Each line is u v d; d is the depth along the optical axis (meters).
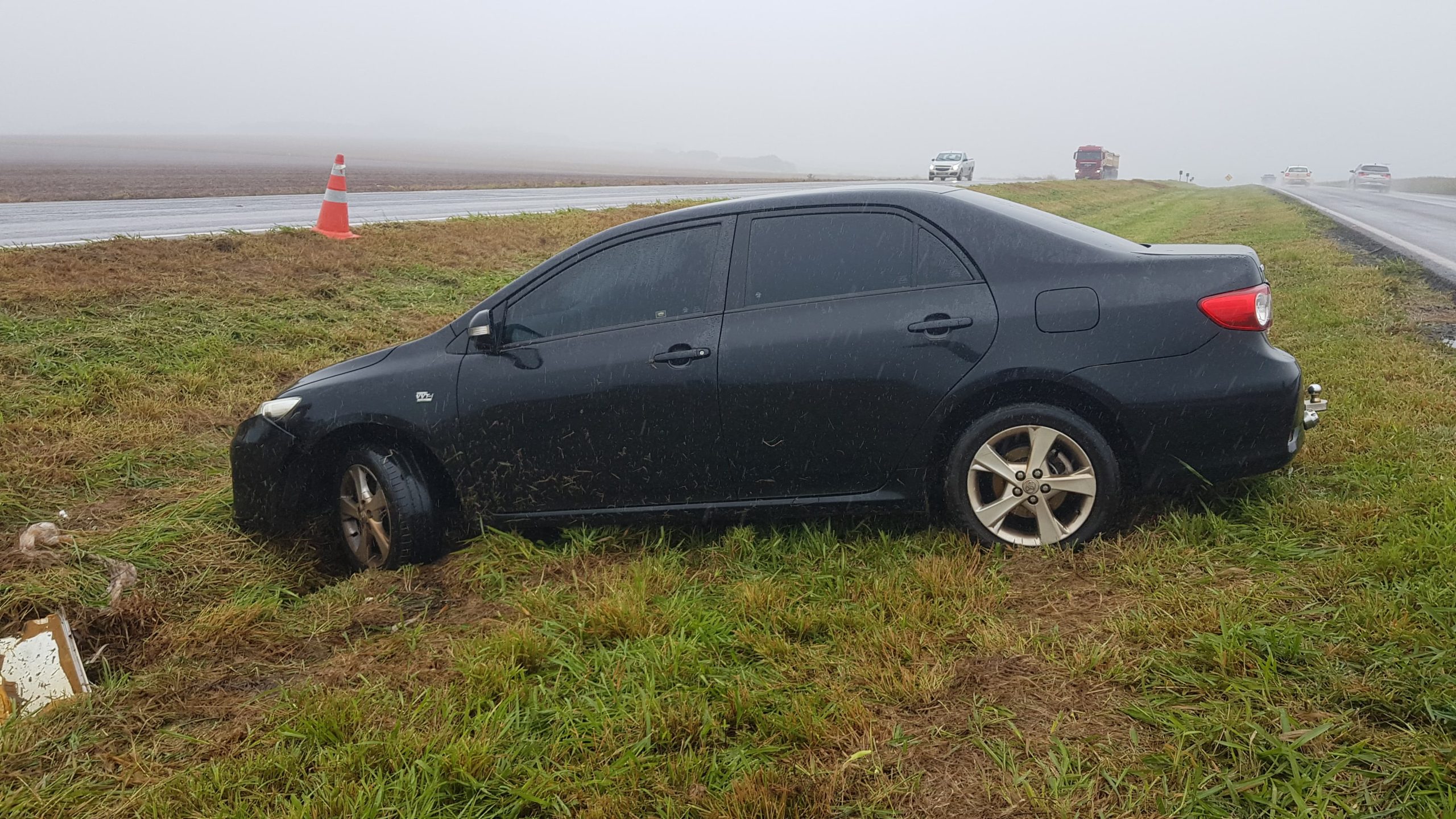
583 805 2.68
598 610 3.76
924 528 4.45
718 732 2.93
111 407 6.82
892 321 4.09
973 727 2.84
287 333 8.88
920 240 4.19
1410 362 6.51
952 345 4.01
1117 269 3.98
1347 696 2.73
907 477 4.19
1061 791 2.49
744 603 3.79
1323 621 3.17
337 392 4.89
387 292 10.98
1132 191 52.66
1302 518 4.02
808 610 3.68
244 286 10.12
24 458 5.74
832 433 4.20
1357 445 4.88
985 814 2.46
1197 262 3.96
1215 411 3.84
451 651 3.65
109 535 4.88
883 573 3.98
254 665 3.88
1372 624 3.06
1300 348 7.52
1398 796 2.33
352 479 4.97
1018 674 3.09
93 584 4.42
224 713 3.48
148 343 8.02
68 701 3.57
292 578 4.93
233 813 2.73
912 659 3.22
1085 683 3.00
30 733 3.31
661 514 4.52
